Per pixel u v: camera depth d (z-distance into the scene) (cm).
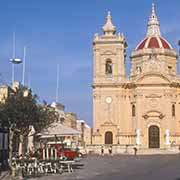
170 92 10481
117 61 10719
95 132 10469
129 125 10594
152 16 12031
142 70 10825
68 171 3944
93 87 10681
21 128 4225
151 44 11288
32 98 4238
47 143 5744
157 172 3700
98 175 3534
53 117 4503
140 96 10488
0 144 3984
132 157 7544
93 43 10856
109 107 10569
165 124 10381
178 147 9762
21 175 3266
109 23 10944
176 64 11375
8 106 4028
